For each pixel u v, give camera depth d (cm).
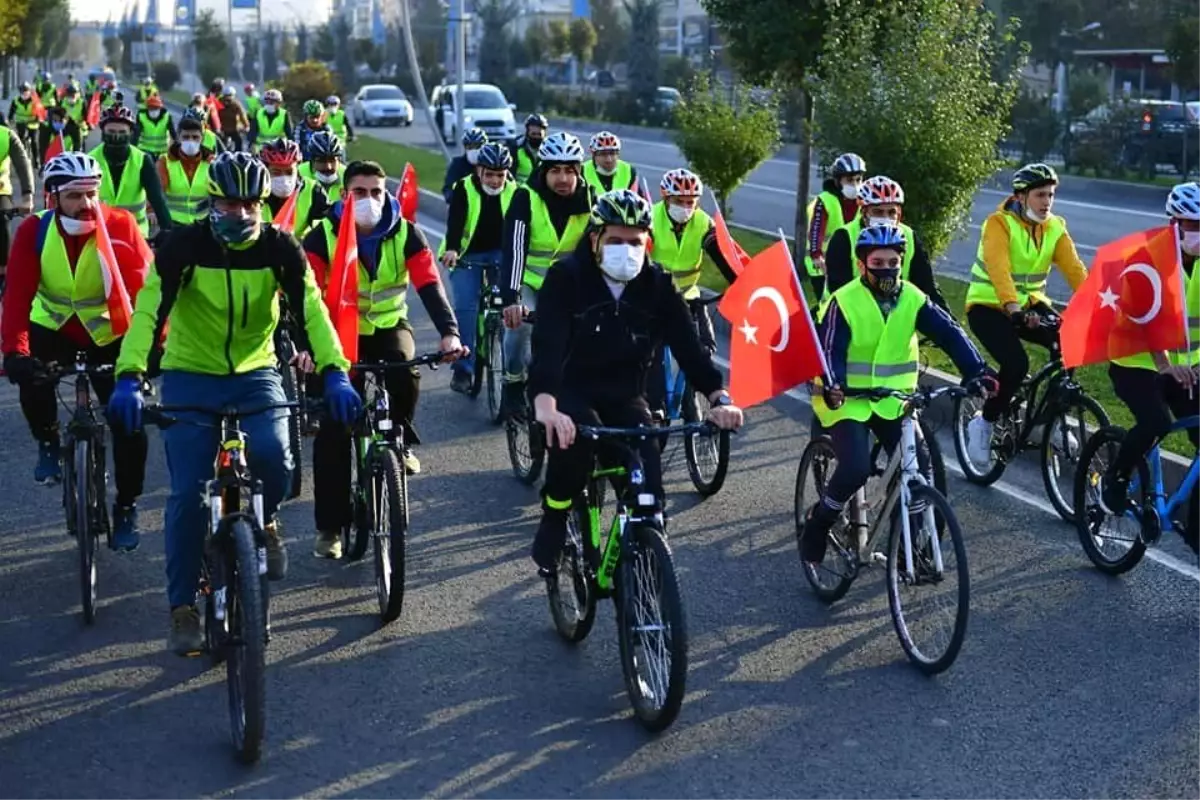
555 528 614
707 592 694
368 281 764
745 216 2236
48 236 703
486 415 1067
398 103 4941
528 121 1467
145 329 552
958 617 574
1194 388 696
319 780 505
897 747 528
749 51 1578
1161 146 2753
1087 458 726
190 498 565
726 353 1242
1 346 663
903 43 1328
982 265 848
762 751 525
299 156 939
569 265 570
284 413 583
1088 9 3609
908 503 604
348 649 624
